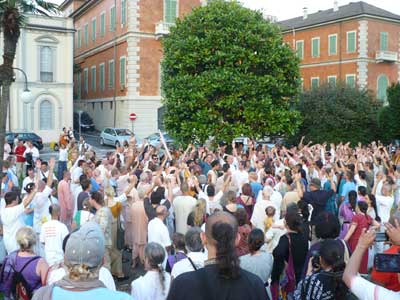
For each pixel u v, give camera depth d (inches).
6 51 500.1
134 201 425.1
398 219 165.6
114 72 1831.9
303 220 292.8
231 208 335.6
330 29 2071.9
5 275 213.3
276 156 645.9
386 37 2007.9
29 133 1406.3
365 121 1429.6
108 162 551.8
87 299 125.3
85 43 2204.7
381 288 126.4
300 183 435.8
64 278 130.8
